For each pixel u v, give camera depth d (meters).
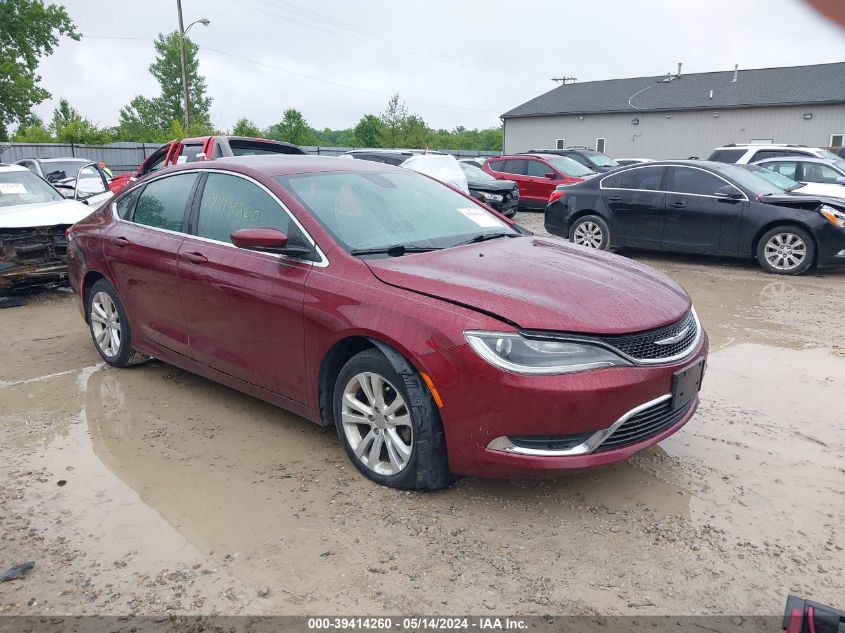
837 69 36.91
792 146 14.45
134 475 3.62
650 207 9.94
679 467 3.63
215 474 3.62
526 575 2.74
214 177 4.43
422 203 4.36
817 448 3.85
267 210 3.99
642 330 3.08
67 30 44.66
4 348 6.04
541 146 43.91
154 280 4.63
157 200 4.86
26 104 42.41
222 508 3.28
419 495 3.36
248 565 2.83
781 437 4.00
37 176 9.08
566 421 2.91
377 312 3.28
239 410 4.51
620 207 10.24
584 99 43.06
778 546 2.92
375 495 3.37
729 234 9.31
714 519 3.13
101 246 5.15
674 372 3.18
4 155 27.00
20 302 7.89
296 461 3.76
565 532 3.04
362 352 3.42
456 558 2.86
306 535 3.04
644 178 10.09
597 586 2.67
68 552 2.94
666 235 9.88
